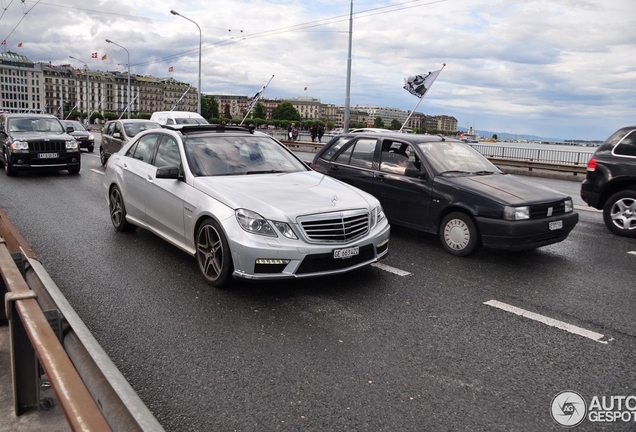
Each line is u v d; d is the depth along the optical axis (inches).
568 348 161.2
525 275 238.2
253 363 147.0
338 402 127.6
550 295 210.8
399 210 294.2
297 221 193.2
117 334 165.5
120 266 237.3
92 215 352.2
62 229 307.9
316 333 168.1
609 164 337.1
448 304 197.3
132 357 149.9
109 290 206.1
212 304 192.4
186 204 223.1
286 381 137.3
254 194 207.0
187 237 226.2
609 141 346.0
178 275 225.6
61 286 210.1
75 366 95.7
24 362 117.3
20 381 117.6
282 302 195.6
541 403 129.6
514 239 245.8
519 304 199.3
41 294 118.6
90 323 174.1
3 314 161.3
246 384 135.5
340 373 142.1
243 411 123.1
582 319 185.3
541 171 855.7
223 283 205.5
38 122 608.4
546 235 255.1
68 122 1009.5
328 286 215.2
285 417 120.9
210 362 147.3
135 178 271.9
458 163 294.2
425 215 280.5
